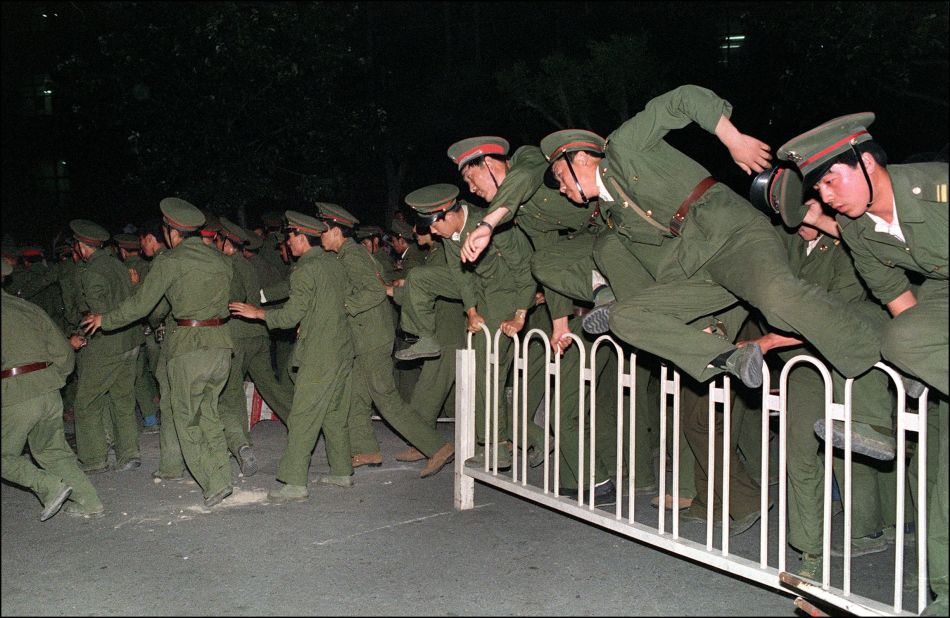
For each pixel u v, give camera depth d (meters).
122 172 21.42
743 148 4.01
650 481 6.40
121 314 5.96
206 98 14.62
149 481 6.86
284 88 15.46
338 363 6.27
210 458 6.04
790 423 4.61
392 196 22.88
